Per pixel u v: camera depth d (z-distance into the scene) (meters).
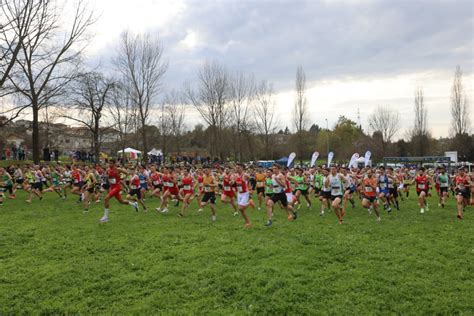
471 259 7.88
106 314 5.51
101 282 6.70
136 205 14.44
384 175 15.42
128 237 10.13
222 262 7.71
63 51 26.75
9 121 24.66
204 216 14.11
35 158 27.47
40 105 26.73
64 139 59.44
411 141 59.06
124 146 36.19
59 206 17.06
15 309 5.75
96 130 32.47
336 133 70.62
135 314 5.49
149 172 21.23
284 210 15.92
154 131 47.75
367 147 62.97
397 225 12.05
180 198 15.89
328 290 6.20
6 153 37.59
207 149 63.09
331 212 15.41
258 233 10.70
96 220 13.05
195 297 6.04
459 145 52.12
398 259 7.85
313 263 7.61
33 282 6.75
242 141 47.59
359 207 17.25
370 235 10.44
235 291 6.22
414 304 5.68
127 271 7.28
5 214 14.52
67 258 8.23
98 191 18.73
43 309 5.71
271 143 52.91
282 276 6.79
